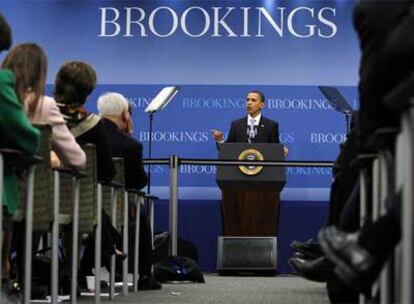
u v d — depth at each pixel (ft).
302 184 51.75
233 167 41.88
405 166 9.67
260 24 53.57
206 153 52.49
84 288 31.19
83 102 25.35
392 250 11.66
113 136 29.37
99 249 24.89
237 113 53.01
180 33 53.67
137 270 31.40
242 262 44.57
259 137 47.88
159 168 51.80
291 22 53.47
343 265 11.82
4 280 18.74
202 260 51.62
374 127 12.02
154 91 53.31
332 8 53.47
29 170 18.16
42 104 21.70
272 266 44.57
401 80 10.75
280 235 51.52
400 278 10.75
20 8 53.88
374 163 14.82
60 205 23.12
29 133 17.35
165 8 53.88
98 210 24.45
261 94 48.32
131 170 29.45
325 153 52.34
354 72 53.21
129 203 30.83
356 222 17.12
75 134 24.81
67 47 53.83
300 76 53.11
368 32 11.99
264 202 45.06
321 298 28.94
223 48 53.47
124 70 53.62
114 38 53.72
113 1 53.88
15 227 21.12
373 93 11.60
